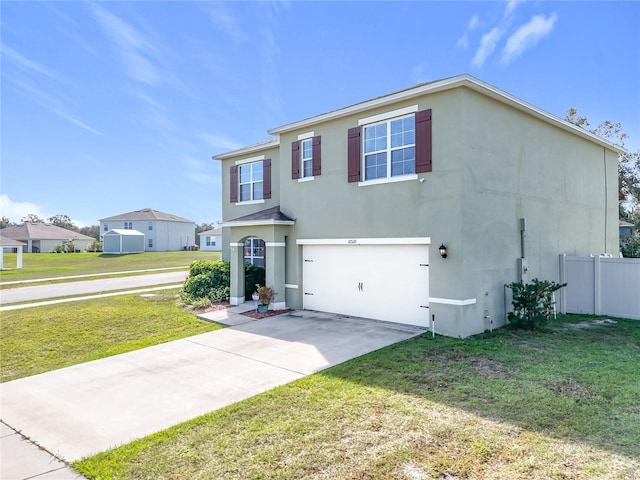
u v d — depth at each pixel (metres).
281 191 14.83
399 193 11.22
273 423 5.50
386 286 11.80
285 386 6.91
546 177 13.29
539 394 6.16
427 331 10.52
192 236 74.31
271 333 10.88
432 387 6.58
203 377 7.65
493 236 11.02
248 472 4.33
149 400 6.63
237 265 15.12
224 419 5.71
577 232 14.92
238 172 18.33
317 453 4.66
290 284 14.33
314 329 11.13
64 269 34.94
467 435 4.94
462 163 9.99
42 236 67.44
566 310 13.97
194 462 4.60
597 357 8.16
